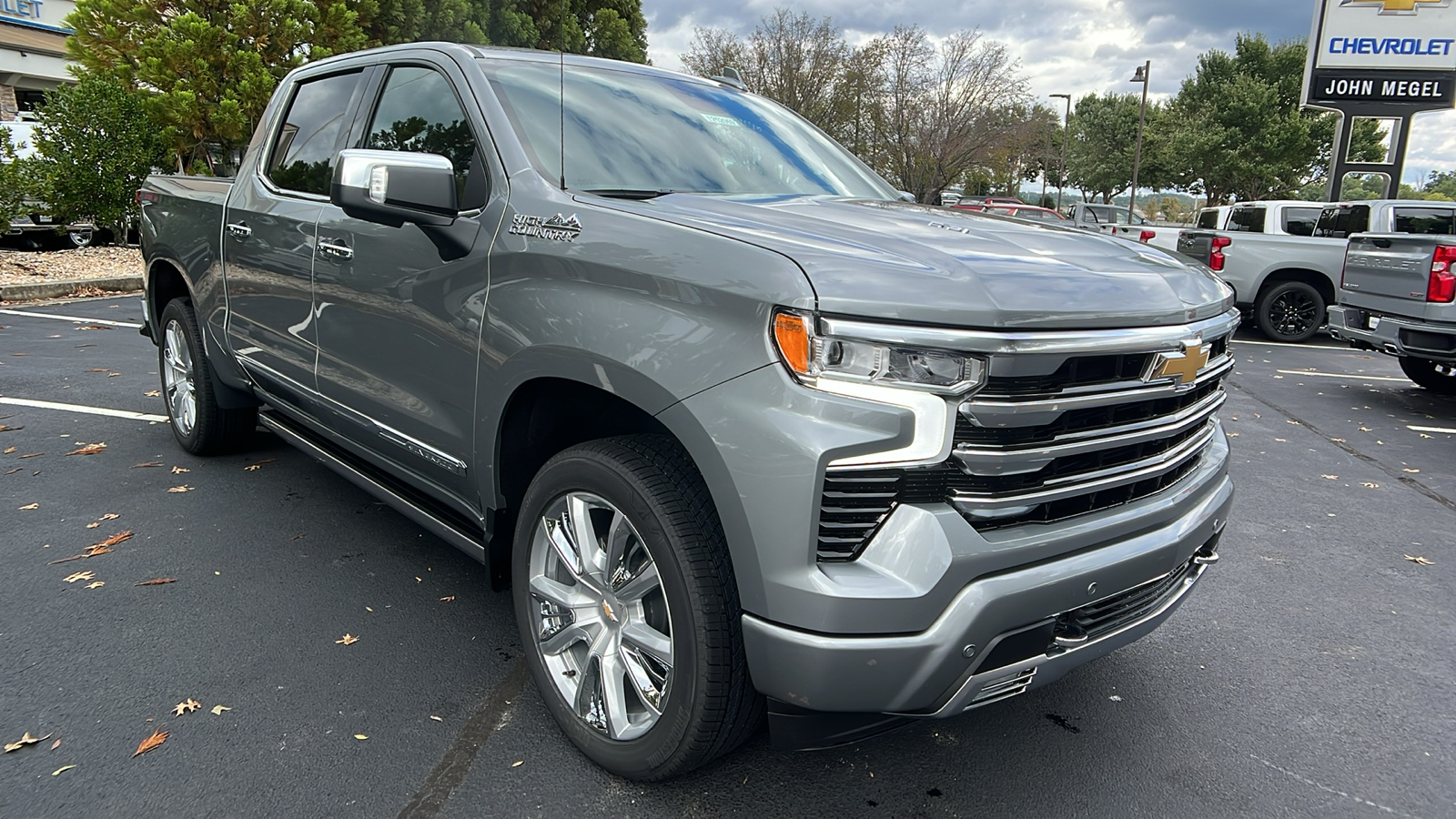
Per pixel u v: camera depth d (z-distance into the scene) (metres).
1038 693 2.97
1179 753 2.66
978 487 1.92
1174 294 2.25
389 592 3.39
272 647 2.97
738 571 1.95
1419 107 16.27
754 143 3.34
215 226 4.12
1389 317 7.59
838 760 2.54
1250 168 40.47
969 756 2.60
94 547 3.67
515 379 2.40
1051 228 2.66
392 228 2.89
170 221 4.59
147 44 13.94
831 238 2.16
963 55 33.12
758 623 1.93
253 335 3.88
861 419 1.82
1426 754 2.71
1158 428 2.22
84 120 12.89
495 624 3.19
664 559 2.09
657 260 2.11
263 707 2.64
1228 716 2.88
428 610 3.27
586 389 2.43
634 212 2.29
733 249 2.01
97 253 13.58
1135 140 53.00
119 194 13.14
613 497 2.21
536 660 2.55
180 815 2.18
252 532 3.88
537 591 2.51
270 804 2.23
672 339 2.03
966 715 2.82
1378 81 16.30
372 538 3.88
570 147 2.76
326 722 2.59
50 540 3.73
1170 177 49.59
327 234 3.24
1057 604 2.04
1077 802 2.41
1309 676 3.16
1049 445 1.98
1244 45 42.34
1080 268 2.17
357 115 3.40
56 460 4.70
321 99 3.73
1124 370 2.09
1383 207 10.90
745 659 2.06
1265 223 12.00
